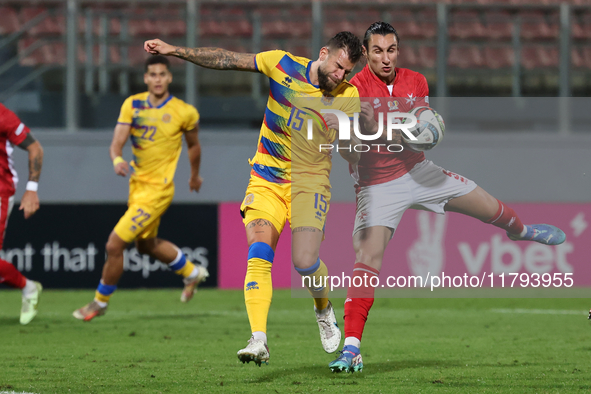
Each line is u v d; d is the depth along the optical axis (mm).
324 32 39562
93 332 17109
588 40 42219
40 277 27906
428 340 15852
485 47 41312
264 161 11453
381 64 11797
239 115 37219
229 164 30672
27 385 10562
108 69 35906
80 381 10875
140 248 20938
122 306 23203
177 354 13734
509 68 40625
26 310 18266
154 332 17156
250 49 38594
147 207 19250
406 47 41875
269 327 18062
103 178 30500
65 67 35375
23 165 29906
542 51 41812
